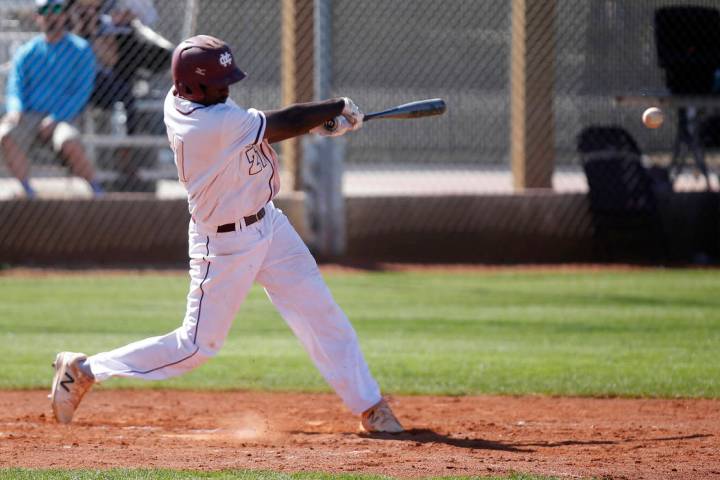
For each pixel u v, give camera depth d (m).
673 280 37.28
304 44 41.28
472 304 32.38
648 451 16.23
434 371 23.69
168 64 41.44
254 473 13.94
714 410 20.20
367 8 51.22
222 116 15.20
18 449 16.17
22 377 23.05
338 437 17.72
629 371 23.53
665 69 41.62
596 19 45.22
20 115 39.00
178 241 39.72
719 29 41.31
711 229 41.91
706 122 41.59
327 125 16.98
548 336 27.66
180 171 15.76
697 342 26.72
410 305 32.09
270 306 33.06
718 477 13.98
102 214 39.34
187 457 15.41
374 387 17.97
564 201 41.59
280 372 24.08
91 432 18.14
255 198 16.05
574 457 15.66
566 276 38.12
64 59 38.84
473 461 15.11
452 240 41.19
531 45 43.84
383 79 52.75
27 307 31.34
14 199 38.88
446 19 52.19
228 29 50.00
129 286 35.12
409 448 16.48
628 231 41.56
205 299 16.25
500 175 55.69
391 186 51.12
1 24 44.19
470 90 54.72
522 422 19.12
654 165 42.34
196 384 22.95
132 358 16.94
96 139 40.69
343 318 17.56
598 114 45.50
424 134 55.66
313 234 40.12
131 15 40.84
